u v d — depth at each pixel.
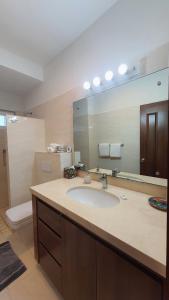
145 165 1.16
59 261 1.00
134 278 0.57
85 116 1.62
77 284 0.85
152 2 1.07
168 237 0.39
